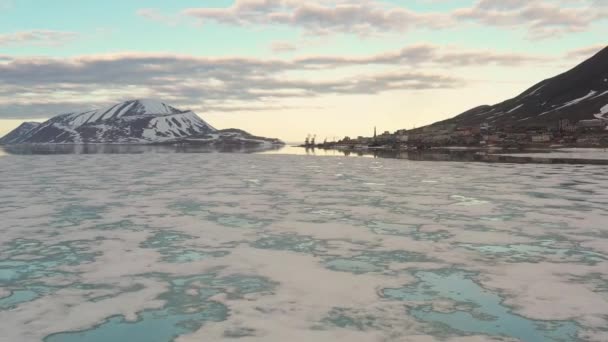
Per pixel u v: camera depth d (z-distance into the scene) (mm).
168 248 12453
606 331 7113
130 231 14680
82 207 19625
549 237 13672
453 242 13109
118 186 28375
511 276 9906
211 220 16594
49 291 9109
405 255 11703
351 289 9102
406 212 18281
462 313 7859
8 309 8180
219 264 10891
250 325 7363
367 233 14359
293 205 20203
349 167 48938
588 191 24906
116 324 7504
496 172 39281
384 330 7156
